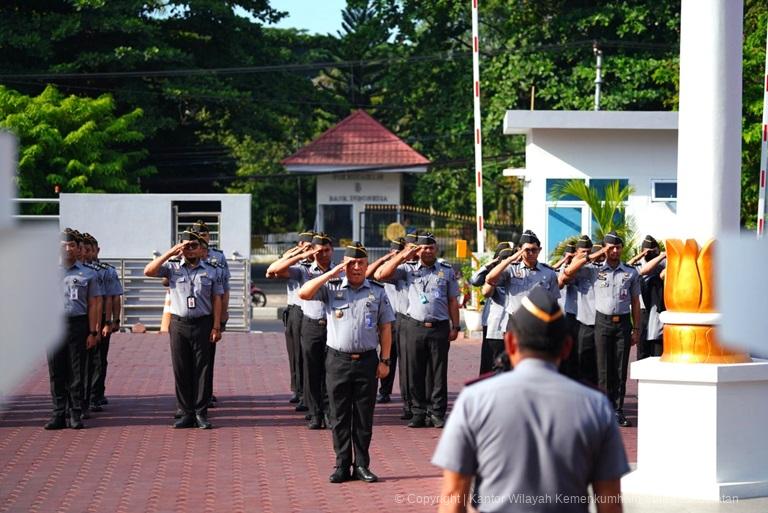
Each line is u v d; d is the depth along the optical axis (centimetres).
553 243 2641
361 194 3962
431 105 4138
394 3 4109
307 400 1294
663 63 3341
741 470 914
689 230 941
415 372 1315
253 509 904
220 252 1366
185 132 4284
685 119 949
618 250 1327
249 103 4038
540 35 3675
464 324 2377
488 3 4178
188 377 1298
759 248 910
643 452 934
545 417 436
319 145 4003
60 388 1288
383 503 922
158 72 3794
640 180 2628
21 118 3247
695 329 928
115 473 1052
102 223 2375
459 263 2944
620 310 1323
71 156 3331
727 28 937
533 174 2642
